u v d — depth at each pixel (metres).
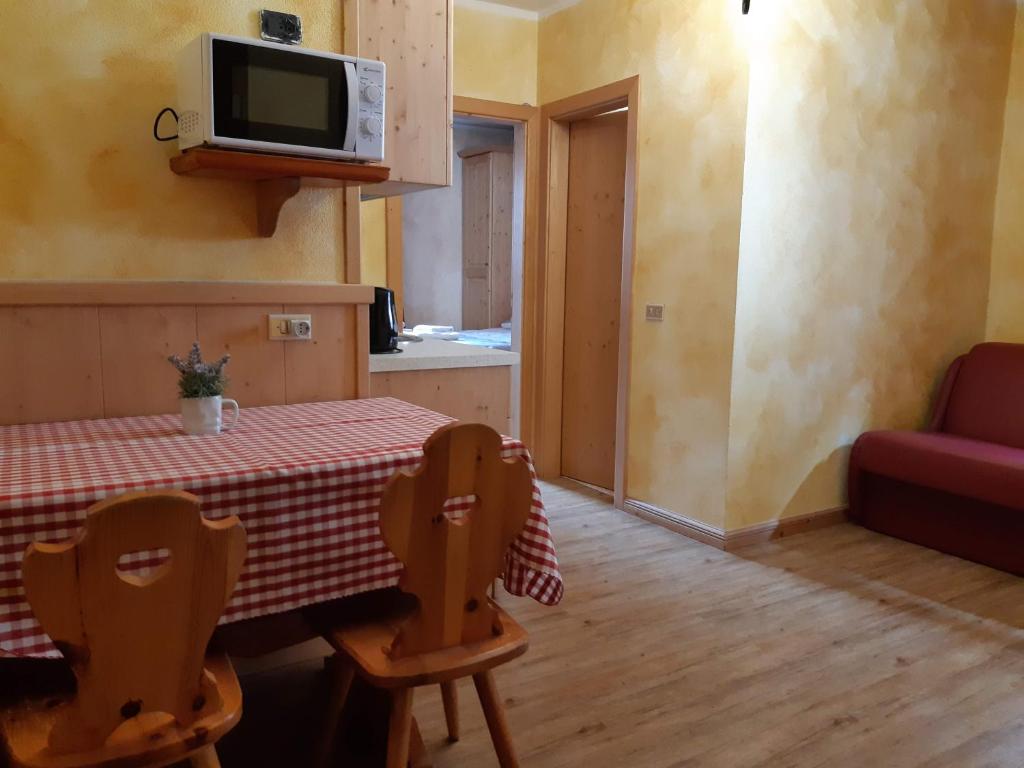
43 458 1.58
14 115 1.91
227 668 1.38
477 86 4.15
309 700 2.16
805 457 3.63
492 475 1.42
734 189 3.21
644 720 2.09
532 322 4.53
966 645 2.55
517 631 1.55
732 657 2.45
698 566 3.21
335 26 2.31
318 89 2.01
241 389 2.23
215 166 1.91
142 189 2.08
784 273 3.38
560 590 1.69
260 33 2.19
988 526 3.24
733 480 3.39
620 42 3.77
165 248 2.12
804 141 3.33
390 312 3.03
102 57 1.99
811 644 2.54
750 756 1.94
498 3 4.14
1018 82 4.05
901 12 3.56
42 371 1.97
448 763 1.90
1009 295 4.13
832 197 3.48
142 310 2.08
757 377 3.38
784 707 2.17
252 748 1.94
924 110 3.74
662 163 3.57
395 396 2.83
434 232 7.51
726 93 3.21
